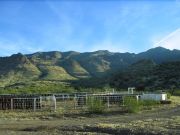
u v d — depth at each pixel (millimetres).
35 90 72438
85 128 26078
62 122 31375
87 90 72688
